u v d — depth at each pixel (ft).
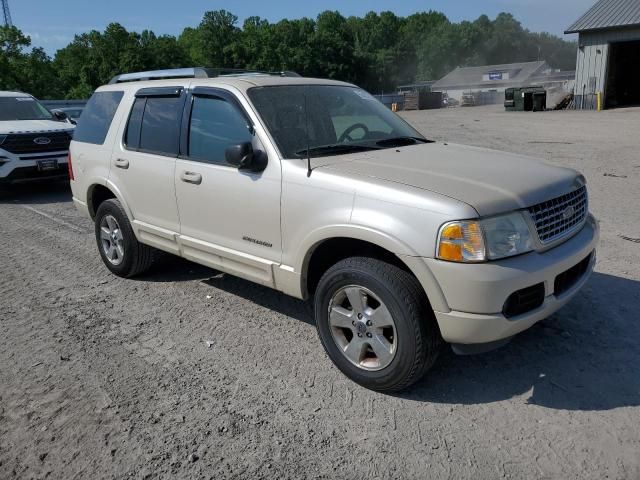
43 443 10.28
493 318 9.91
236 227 13.67
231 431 10.42
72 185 20.12
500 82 295.07
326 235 11.48
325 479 9.14
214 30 315.17
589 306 14.88
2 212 30.40
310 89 14.92
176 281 18.30
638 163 37.63
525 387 11.50
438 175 11.32
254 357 13.14
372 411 10.89
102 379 12.34
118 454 9.90
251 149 12.71
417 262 10.17
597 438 9.85
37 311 16.20
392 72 394.73
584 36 101.14
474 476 9.07
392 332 11.00
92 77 253.85
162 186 15.61
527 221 10.46
